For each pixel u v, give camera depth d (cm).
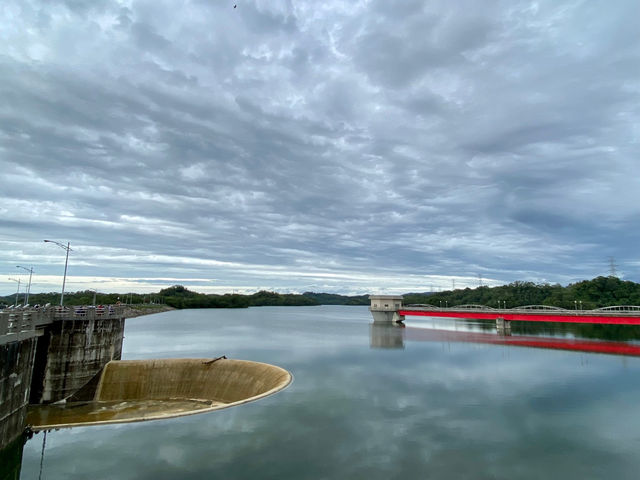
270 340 10994
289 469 2827
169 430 3506
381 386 5212
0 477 2791
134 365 5688
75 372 5284
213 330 14512
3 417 2950
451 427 3678
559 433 3550
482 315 12975
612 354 8044
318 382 5397
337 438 3378
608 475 2812
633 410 4241
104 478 2700
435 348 9131
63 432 3472
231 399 5400
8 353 3020
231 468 2830
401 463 2944
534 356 7838
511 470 2867
